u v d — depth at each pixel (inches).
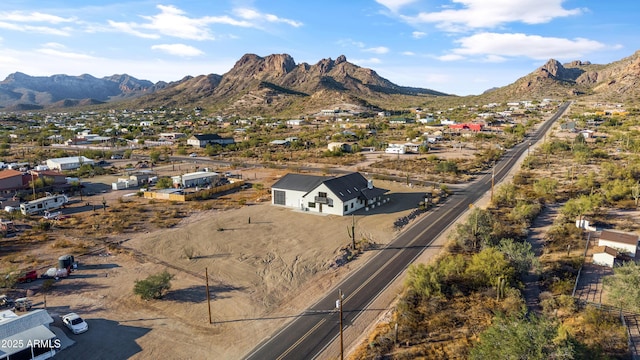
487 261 1558.8
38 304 1497.3
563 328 1041.5
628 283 1312.7
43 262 1882.4
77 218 2598.4
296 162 4884.4
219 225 2425.0
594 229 2090.3
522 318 1203.2
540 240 2038.6
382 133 7583.7
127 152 5649.6
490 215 2192.4
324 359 1166.3
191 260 1913.1
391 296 1533.0
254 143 6594.5
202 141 6653.5
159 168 4687.5
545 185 2888.8
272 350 1217.4
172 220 2527.1
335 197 2583.7
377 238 2177.7
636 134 5689.0
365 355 1149.7
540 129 7204.7
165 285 1578.5
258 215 2628.0
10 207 2824.8
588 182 3061.0
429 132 7293.3
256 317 1412.4
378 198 2861.7
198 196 3152.1
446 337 1223.5
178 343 1258.6
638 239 1910.7
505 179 3619.6
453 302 1425.9
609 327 1196.5
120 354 1204.5
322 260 1899.6
